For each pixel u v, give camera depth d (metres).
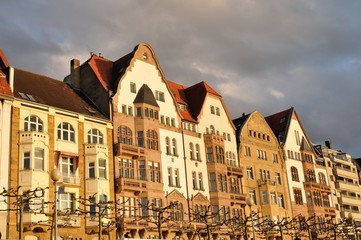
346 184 97.25
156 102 58.28
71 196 47.31
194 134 62.06
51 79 56.28
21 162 44.31
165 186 55.62
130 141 54.44
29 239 42.97
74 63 59.28
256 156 70.75
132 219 49.81
